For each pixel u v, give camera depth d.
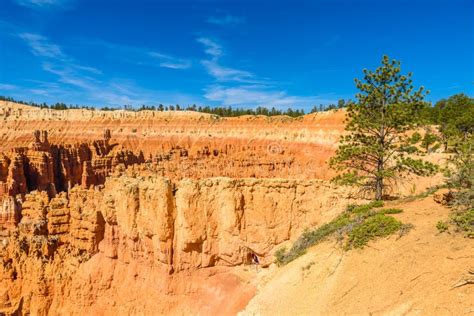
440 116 69.94
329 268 21.73
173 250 31.19
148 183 32.06
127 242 33.50
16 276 36.94
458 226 18.30
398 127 29.92
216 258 31.28
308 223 30.83
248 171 92.62
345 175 30.33
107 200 34.47
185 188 30.89
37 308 34.97
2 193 72.38
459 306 13.67
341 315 17.56
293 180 31.39
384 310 16.02
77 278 34.72
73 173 96.50
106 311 32.91
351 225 24.17
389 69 29.69
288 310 21.17
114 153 106.25
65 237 38.09
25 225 40.16
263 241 30.69
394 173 30.36
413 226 20.44
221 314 28.69
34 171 84.44
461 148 24.84
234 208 30.81
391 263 18.53
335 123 108.62
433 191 26.06
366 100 30.67
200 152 110.06
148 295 31.66
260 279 29.47
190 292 30.64
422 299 15.15
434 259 16.94
